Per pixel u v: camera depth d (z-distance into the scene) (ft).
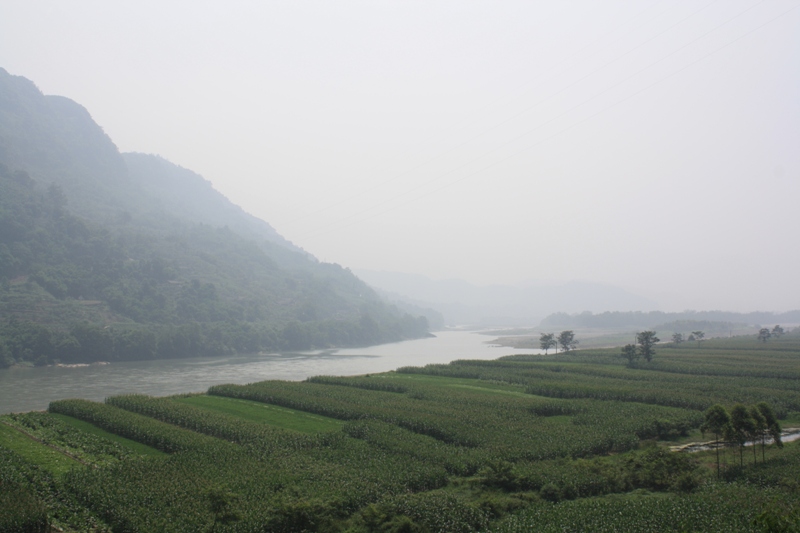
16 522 107.14
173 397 256.73
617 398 242.99
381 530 109.81
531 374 318.45
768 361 369.71
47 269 606.14
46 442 172.96
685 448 171.22
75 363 469.98
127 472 137.59
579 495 127.03
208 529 106.63
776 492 120.78
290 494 122.21
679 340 559.79
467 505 116.88
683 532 98.63
